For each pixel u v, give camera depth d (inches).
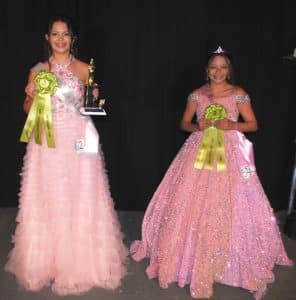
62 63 100.1
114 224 108.3
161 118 145.0
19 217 102.8
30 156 100.4
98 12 138.4
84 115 100.7
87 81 102.8
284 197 152.6
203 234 99.3
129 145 146.7
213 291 100.3
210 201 100.6
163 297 97.7
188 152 108.4
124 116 144.6
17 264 103.7
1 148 147.5
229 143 105.7
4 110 144.9
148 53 141.1
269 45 141.6
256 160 148.8
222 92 108.3
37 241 100.5
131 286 102.1
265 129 146.9
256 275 101.0
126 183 149.6
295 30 140.9
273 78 143.7
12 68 142.1
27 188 100.4
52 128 97.2
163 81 142.6
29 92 100.1
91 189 100.3
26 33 140.0
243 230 101.9
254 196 104.5
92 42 139.4
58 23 97.3
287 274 109.8
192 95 111.2
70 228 100.9
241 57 141.6
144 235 116.8
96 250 102.1
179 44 140.6
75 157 99.8
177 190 104.9
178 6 139.0
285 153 149.6
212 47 140.5
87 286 99.8
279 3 139.8
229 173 102.7
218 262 99.9
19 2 138.4
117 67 141.3
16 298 96.1
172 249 102.8
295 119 148.2
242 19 140.0
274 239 107.0
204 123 105.2
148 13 139.3
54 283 100.5
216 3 139.2
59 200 99.7
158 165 148.2
